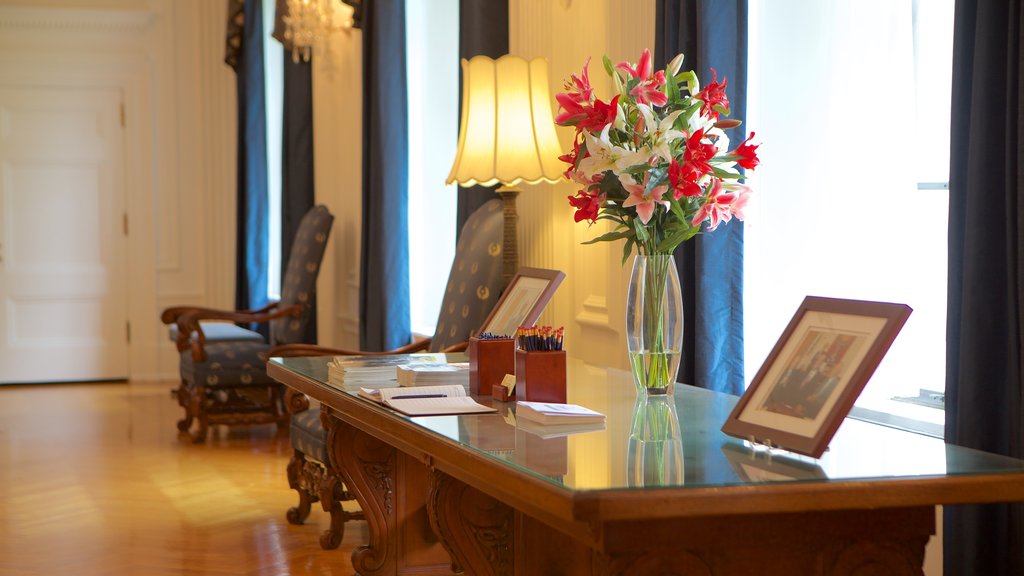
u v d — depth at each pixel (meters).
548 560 2.49
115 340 8.41
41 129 8.20
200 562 3.62
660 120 2.26
